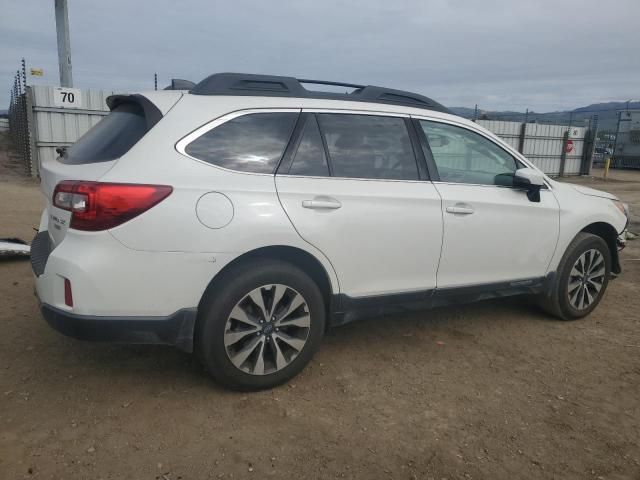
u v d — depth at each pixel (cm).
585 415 322
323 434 292
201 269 298
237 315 313
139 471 257
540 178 414
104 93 1560
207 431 290
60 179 308
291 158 336
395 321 463
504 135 2472
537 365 387
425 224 371
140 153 298
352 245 344
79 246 285
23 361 360
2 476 248
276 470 262
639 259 738
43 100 1492
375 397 333
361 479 258
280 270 321
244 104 332
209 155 312
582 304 477
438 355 398
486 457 279
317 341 345
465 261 396
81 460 262
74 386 330
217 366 315
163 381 340
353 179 352
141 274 288
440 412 319
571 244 462
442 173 395
